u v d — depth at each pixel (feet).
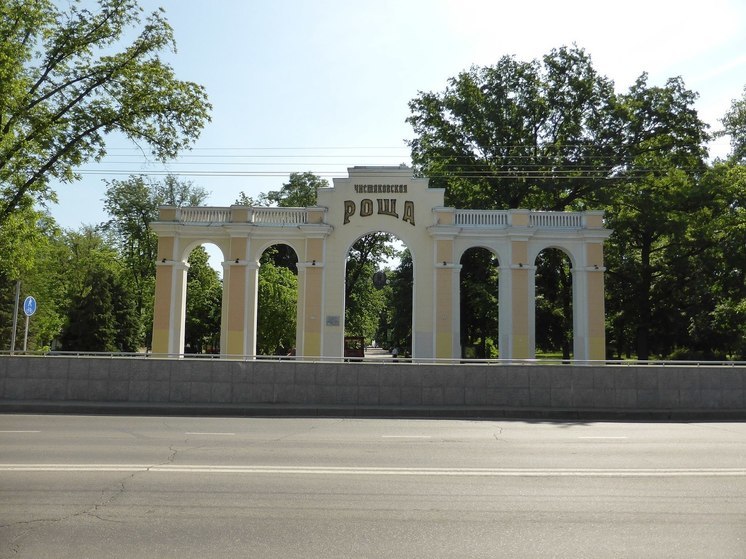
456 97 131.85
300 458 32.14
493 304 124.26
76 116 83.15
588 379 57.47
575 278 94.84
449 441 38.96
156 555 17.48
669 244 127.34
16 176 83.15
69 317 162.09
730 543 19.01
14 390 56.54
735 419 54.95
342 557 17.48
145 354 65.98
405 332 157.48
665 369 57.67
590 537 19.44
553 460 32.42
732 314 127.65
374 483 26.50
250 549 18.06
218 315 168.04
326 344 92.32
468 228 93.71
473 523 20.81
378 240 169.27
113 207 187.93
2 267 95.09
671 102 129.08
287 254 179.93
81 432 40.86
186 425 45.52
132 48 85.35
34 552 17.63
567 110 130.21
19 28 80.59
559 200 132.05
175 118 88.17
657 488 26.09
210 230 94.02
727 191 115.85
